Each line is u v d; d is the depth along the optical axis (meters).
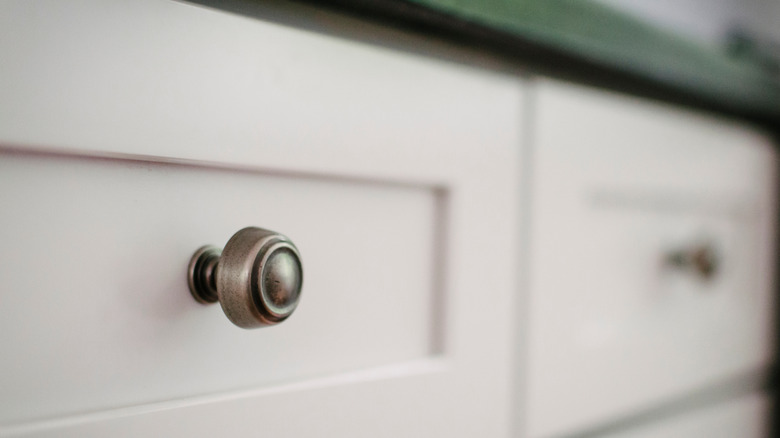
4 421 0.35
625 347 0.54
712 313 0.61
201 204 0.39
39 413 0.36
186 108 0.38
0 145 0.35
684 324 0.58
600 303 0.53
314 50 0.41
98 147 0.36
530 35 0.45
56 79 0.35
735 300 0.63
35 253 0.36
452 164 0.45
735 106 0.59
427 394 0.45
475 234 0.46
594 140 0.52
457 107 0.45
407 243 0.45
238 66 0.39
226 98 0.39
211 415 0.38
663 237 0.57
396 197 0.44
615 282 0.54
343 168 0.41
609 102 0.53
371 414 0.43
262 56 0.39
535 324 0.49
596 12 0.48
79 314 0.36
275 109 0.40
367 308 0.43
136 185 0.37
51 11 0.35
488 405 0.47
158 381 0.38
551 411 0.50
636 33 0.51
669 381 0.57
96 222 0.37
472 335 0.46
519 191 0.48
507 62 0.47
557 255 0.50
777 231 0.69
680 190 0.58
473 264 0.46
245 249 0.36
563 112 0.50
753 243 0.65
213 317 0.39
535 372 0.49
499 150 0.47
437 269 0.46
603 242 0.53
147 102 0.37
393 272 0.44
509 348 0.48
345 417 0.42
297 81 0.40
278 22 0.40
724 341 0.62
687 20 0.79
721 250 0.61
